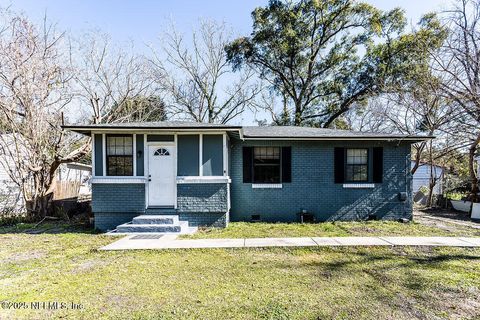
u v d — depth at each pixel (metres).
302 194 10.26
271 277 4.56
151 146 8.87
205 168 8.84
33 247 6.48
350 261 5.36
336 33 21.02
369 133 10.70
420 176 20.92
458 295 3.89
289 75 22.45
